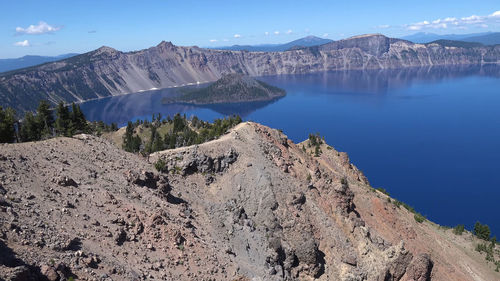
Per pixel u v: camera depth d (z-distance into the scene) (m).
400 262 89.50
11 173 59.97
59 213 55.97
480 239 155.00
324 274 84.94
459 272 116.62
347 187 115.38
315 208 101.88
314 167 138.88
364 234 101.12
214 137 139.12
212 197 99.69
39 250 45.50
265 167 111.25
